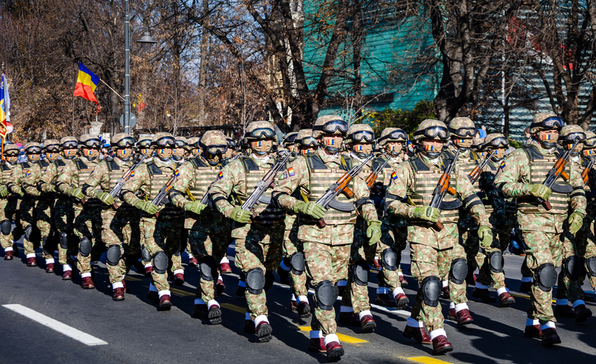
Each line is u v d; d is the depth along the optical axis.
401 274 9.32
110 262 8.09
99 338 6.20
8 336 6.23
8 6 44.47
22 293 8.44
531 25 16.36
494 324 6.91
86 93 25.52
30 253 10.88
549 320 5.99
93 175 8.51
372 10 19.89
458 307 6.46
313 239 5.39
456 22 17.56
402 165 5.95
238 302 8.16
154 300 8.12
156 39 25.97
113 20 35.03
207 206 6.64
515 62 16.86
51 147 10.38
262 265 6.14
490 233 5.67
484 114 21.31
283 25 22.41
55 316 7.12
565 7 16.88
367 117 21.88
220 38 22.44
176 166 9.04
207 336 6.34
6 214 11.73
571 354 5.72
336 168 5.47
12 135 37.16
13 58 40.19
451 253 6.10
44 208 10.26
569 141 7.07
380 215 8.70
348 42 21.17
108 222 8.28
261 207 6.05
